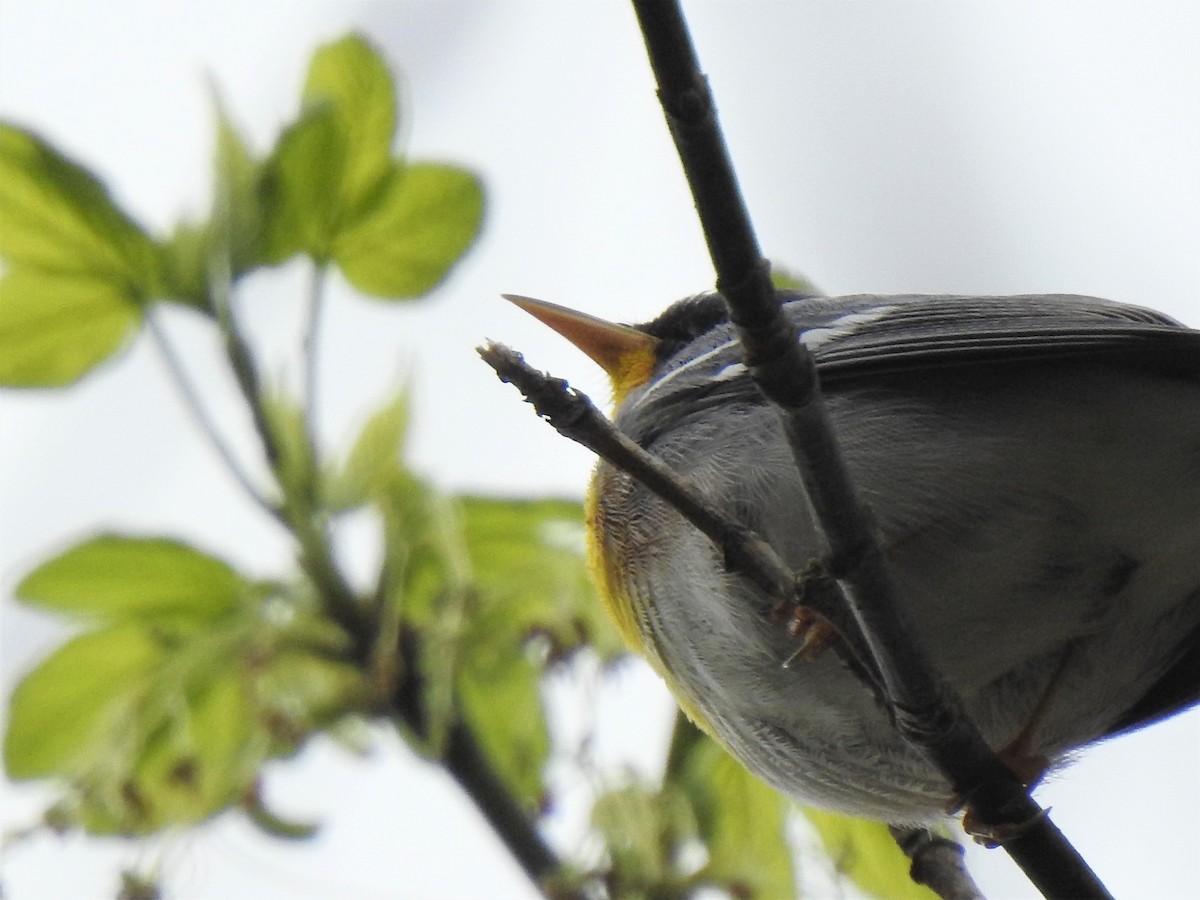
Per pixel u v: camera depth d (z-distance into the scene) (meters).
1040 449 8.95
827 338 9.31
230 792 8.71
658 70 5.98
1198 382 8.88
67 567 9.28
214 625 9.36
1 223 9.38
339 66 9.85
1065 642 9.66
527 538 9.56
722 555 7.32
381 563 9.01
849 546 6.97
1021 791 7.95
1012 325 8.98
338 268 9.77
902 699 7.57
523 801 9.20
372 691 8.90
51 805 8.55
